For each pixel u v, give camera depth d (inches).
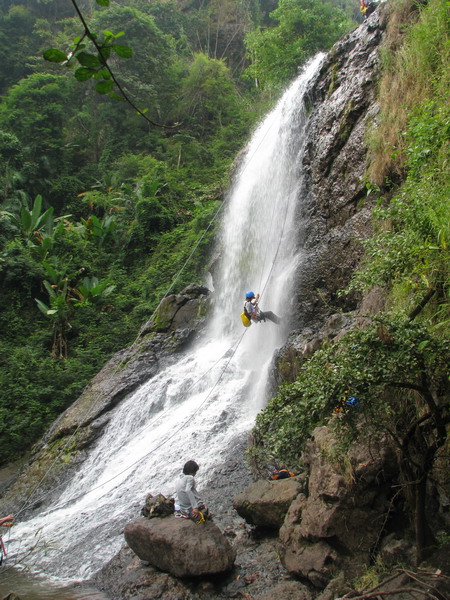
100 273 909.8
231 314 592.7
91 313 784.9
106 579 256.5
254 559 236.2
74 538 321.7
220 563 223.6
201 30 1745.8
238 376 470.0
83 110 1267.2
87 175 1186.0
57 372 655.8
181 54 1553.9
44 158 1107.3
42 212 1090.1
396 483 211.3
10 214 888.3
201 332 588.4
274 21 1808.6
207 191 1002.7
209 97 1365.7
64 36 1497.3
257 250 596.1
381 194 394.3
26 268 806.5
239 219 653.3
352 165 452.4
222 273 647.1
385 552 196.2
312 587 206.4
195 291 655.1
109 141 1232.2
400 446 185.9
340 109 488.7
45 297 826.8
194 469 247.1
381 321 181.6
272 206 592.4
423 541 182.2
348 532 206.1
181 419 436.5
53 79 1245.1
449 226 195.6
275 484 263.3
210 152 1211.2
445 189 228.2
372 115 441.1
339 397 170.1
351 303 412.5
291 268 485.7
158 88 1305.4
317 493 217.9
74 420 502.0
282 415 191.2
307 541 216.8
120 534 306.0
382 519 208.7
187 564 222.2
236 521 273.7
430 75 349.1
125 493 369.1
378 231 331.3
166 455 392.8
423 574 154.7
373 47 489.7
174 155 1189.7
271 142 644.1
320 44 928.3
